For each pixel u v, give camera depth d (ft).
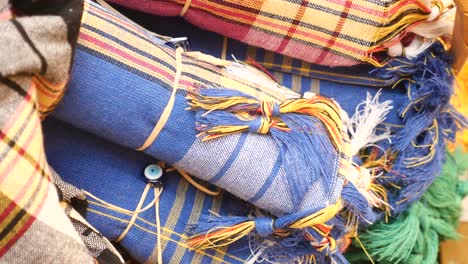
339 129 1.88
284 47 2.01
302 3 1.88
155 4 1.92
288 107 1.82
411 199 2.20
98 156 1.92
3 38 1.35
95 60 1.65
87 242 1.74
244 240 1.98
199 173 1.81
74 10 1.47
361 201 1.89
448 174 2.38
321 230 1.86
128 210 1.92
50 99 1.55
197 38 2.12
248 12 1.89
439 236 2.43
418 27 2.06
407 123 2.16
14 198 1.36
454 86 2.28
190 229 1.95
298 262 2.02
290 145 1.78
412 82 2.15
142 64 1.71
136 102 1.68
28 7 1.48
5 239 1.35
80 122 1.74
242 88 1.89
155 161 1.97
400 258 2.25
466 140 2.69
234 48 2.13
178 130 1.73
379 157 2.20
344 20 1.92
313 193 1.81
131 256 2.03
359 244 2.27
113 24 1.72
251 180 1.77
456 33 2.07
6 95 1.37
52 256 1.39
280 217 1.84
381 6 1.92
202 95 1.74
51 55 1.41
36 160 1.42
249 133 1.77
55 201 1.46
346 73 2.14
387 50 2.08
